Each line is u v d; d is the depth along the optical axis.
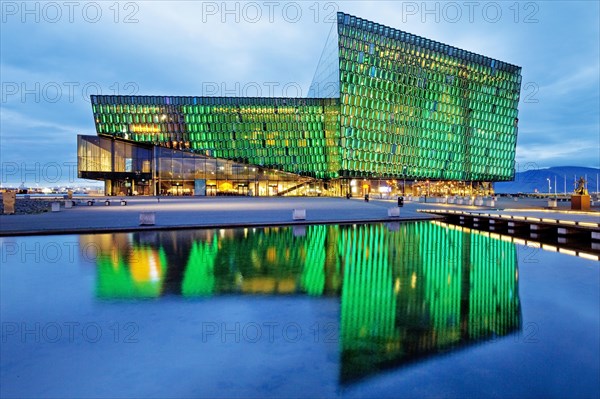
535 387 3.86
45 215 25.53
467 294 7.29
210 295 7.17
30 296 7.11
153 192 78.12
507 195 98.25
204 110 78.81
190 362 4.42
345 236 15.53
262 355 4.61
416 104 82.88
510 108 97.56
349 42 73.44
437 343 4.97
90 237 15.09
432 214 26.41
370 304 6.64
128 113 76.69
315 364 4.37
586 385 3.90
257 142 80.00
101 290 7.51
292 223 19.59
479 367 4.30
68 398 3.66
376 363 4.39
